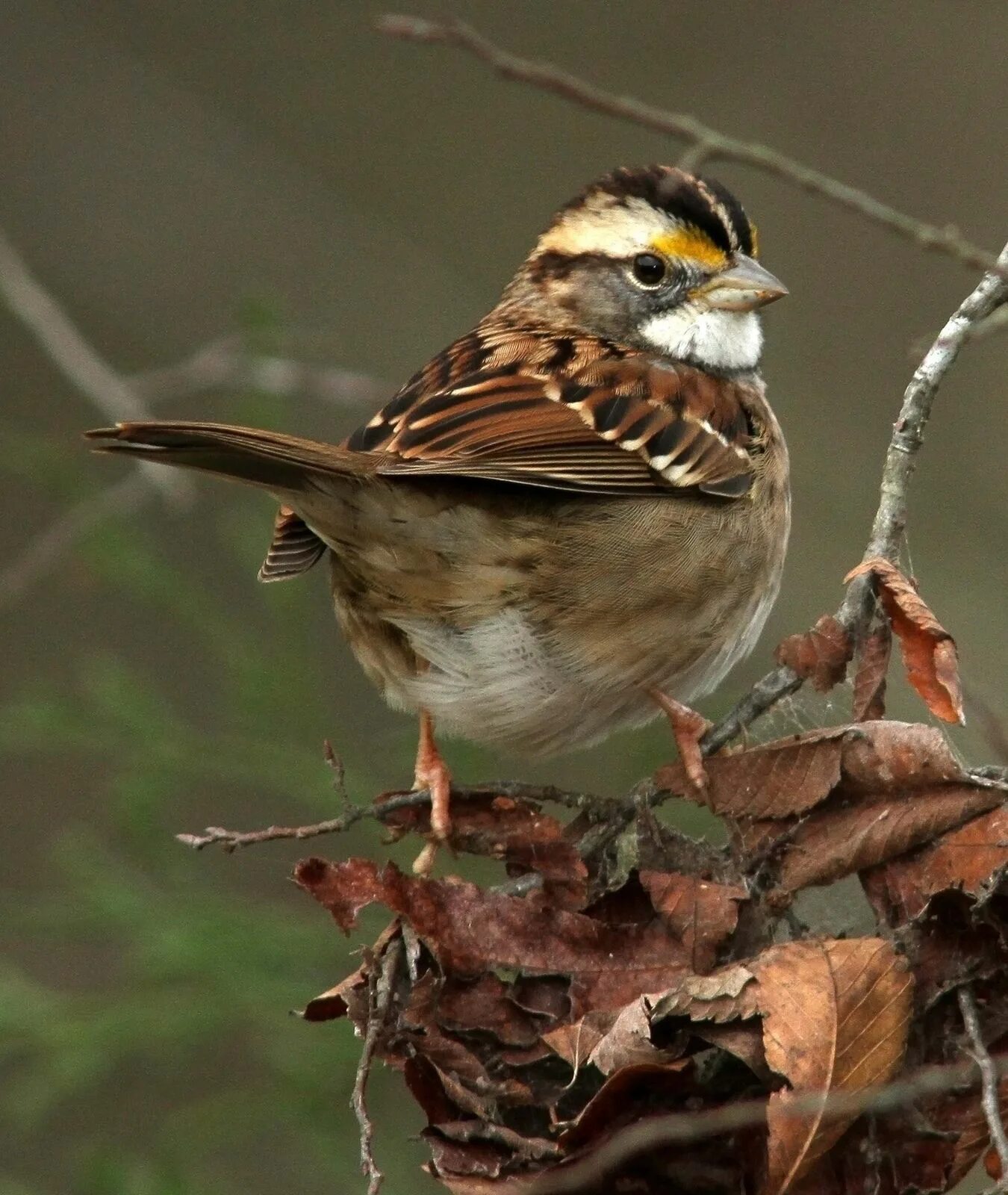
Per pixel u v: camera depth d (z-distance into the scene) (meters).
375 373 15.34
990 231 16.86
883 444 15.63
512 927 7.58
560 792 8.14
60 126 16.20
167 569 12.19
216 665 15.29
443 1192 11.13
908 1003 7.01
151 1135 12.68
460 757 11.98
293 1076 11.30
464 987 7.53
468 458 8.59
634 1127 7.05
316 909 11.62
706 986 7.11
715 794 7.84
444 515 8.57
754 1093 7.16
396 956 7.62
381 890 7.56
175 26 17.38
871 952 7.07
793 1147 6.88
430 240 16.80
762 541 9.41
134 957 11.30
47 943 13.34
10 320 16.03
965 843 7.52
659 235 10.19
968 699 8.41
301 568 9.24
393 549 8.58
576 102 8.04
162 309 15.74
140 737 11.83
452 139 17.28
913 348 8.67
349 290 15.76
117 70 16.47
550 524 8.77
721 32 17.81
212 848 13.01
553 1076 7.43
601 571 8.83
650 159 17.25
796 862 7.69
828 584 14.54
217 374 12.15
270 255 15.92
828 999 6.99
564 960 7.54
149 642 15.40
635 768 11.90
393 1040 7.40
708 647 9.20
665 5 17.84
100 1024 11.23
